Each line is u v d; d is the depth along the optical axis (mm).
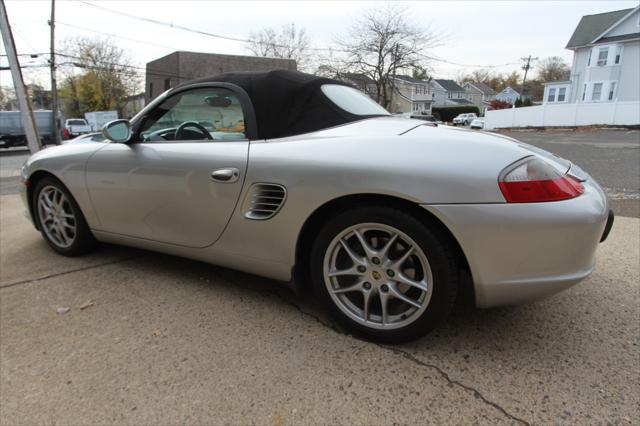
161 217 2330
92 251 3062
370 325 1833
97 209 2635
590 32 29516
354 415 1430
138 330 1982
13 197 5711
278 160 1896
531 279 1559
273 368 1685
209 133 2250
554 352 1762
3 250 3160
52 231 3000
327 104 2146
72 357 1781
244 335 1927
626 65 26812
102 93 41281
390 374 1637
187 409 1468
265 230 1964
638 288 2348
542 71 70500
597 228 1583
